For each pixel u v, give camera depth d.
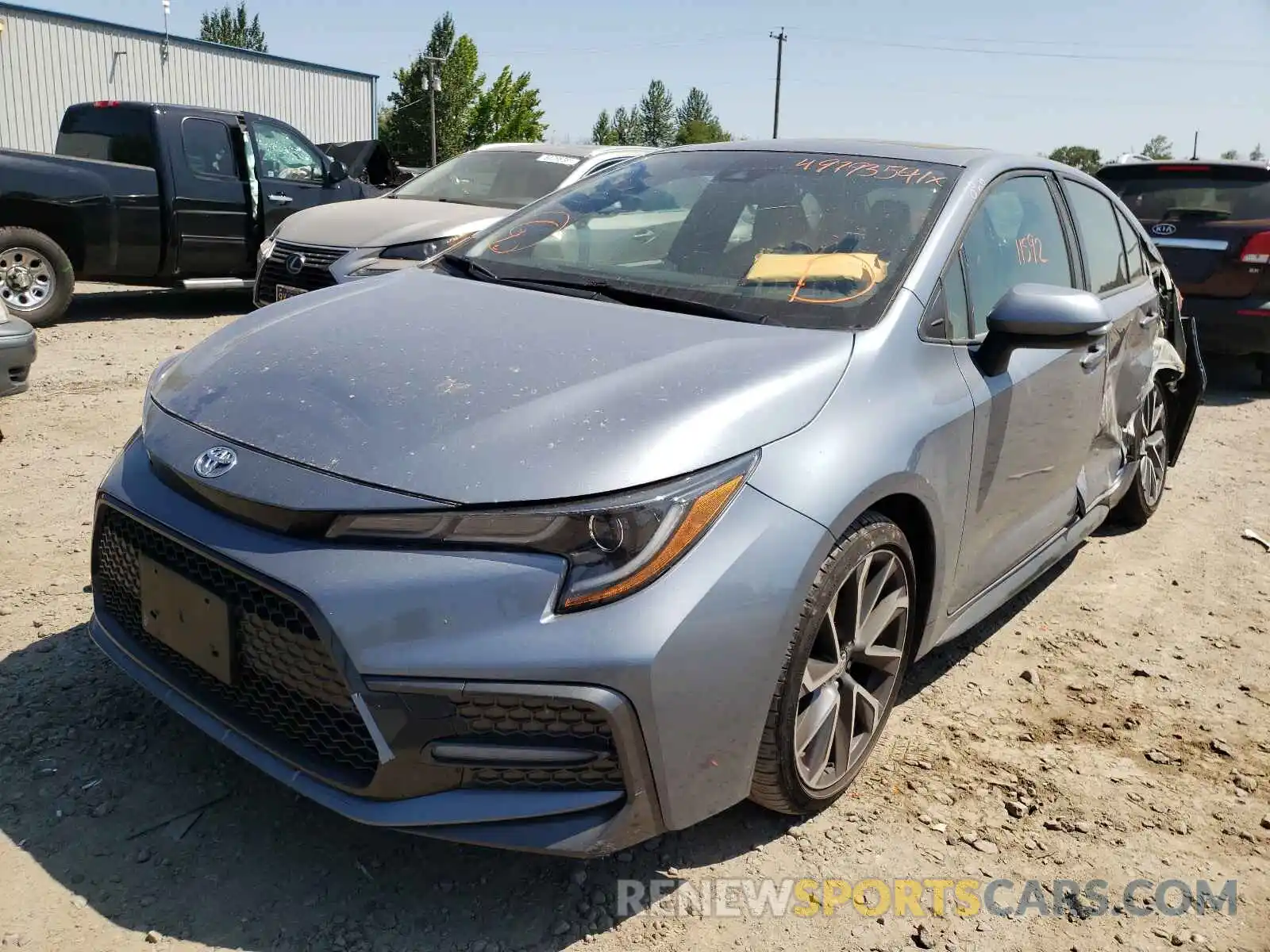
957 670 3.65
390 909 2.31
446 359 2.51
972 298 3.12
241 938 2.19
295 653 2.16
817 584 2.37
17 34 22.66
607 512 2.09
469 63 60.62
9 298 8.61
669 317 2.80
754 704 2.27
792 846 2.63
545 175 8.23
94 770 2.68
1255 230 7.60
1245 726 3.38
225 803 2.61
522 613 2.04
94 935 2.15
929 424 2.71
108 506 2.54
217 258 9.80
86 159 8.93
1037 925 2.43
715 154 3.76
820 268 2.96
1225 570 4.73
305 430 2.29
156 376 2.90
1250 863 2.70
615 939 2.28
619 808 2.16
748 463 2.29
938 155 3.48
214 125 9.69
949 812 2.81
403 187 8.68
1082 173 4.29
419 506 2.08
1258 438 7.13
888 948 2.33
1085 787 2.98
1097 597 4.37
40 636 3.31
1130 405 4.39
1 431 5.40
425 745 2.07
